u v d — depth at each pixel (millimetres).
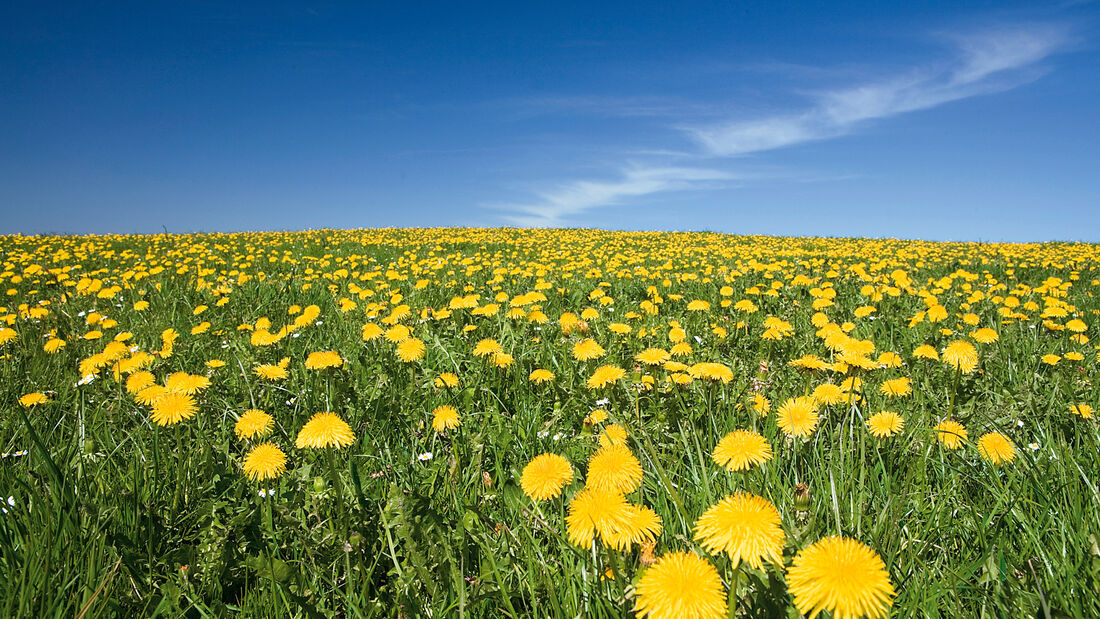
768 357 4828
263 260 13828
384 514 2115
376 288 8844
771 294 7355
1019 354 4793
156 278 9828
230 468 2684
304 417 3357
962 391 3766
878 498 2234
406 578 1899
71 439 2959
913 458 2535
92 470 2637
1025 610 1703
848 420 2834
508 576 1938
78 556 2008
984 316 6496
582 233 28172
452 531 2145
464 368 4352
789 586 1197
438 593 1869
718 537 1287
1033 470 2469
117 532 2125
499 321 5555
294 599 1857
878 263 12078
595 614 1670
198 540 2166
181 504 2363
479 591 1878
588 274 10047
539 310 6211
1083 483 2359
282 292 8031
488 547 1942
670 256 15484
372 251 16734
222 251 15945
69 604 1805
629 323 6359
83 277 9594
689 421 2984
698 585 1198
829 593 1123
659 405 3326
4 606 1783
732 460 1847
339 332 5680
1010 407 3543
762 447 1860
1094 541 1898
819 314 5539
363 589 1874
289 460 2695
